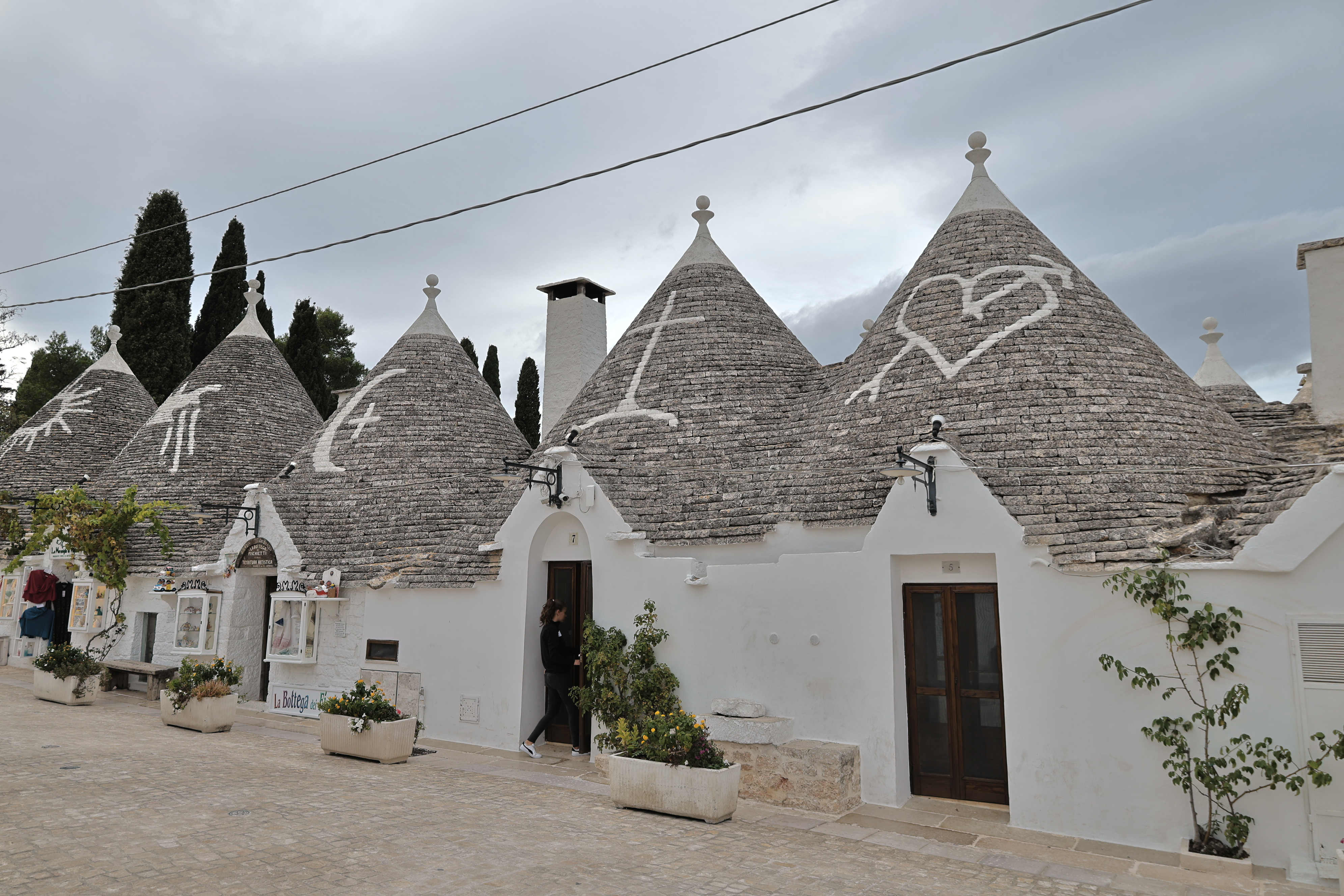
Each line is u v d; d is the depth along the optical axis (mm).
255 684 18188
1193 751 8289
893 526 10359
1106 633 8898
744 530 12242
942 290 13805
